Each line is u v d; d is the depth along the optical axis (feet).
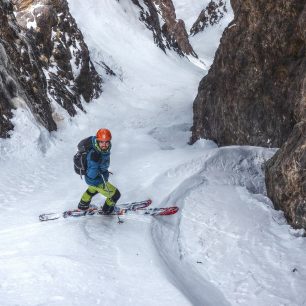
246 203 27.37
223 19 223.10
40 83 50.96
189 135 58.13
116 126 59.31
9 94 40.60
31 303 15.60
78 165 23.17
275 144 36.17
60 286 16.87
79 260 18.92
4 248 20.70
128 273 18.30
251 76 38.65
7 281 17.19
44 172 36.11
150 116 66.85
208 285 19.31
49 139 43.06
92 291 16.74
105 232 22.45
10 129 38.91
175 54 113.80
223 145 44.52
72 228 22.50
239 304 17.99
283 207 26.00
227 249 22.29
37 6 60.08
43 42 59.21
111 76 78.43
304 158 24.31
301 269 20.36
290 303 17.99
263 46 36.68
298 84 31.94
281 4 34.22
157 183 29.99
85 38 84.02
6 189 30.83
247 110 39.24
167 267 19.45
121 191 29.50
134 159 40.52
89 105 64.03
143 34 102.01
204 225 24.56
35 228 23.17
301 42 33.65
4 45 45.32
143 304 16.14
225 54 43.37
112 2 101.09
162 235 23.43
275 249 22.22
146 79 85.40
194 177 30.14
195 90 84.48
